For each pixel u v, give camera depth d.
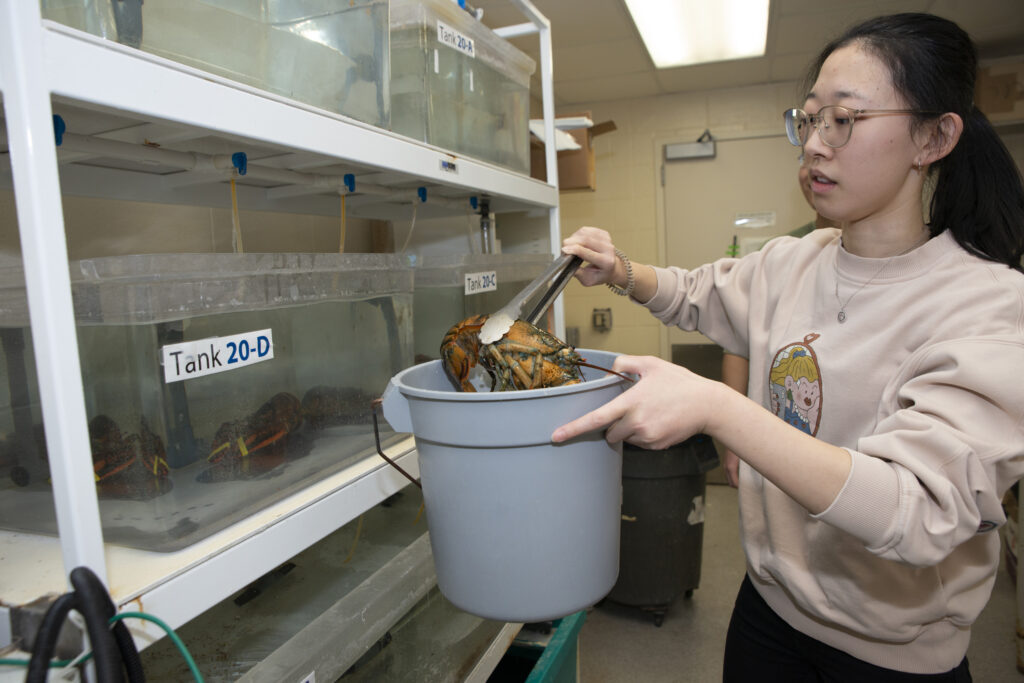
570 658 1.33
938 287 0.79
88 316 0.55
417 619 1.03
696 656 2.13
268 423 0.67
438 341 1.08
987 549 0.87
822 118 0.77
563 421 0.58
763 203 3.80
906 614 0.84
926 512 0.59
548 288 0.95
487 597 0.64
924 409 0.65
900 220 0.83
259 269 0.66
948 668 0.89
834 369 0.88
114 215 1.11
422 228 1.60
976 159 0.78
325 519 0.69
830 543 0.88
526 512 0.60
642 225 4.03
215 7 0.60
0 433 0.61
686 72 3.44
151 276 0.54
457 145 1.08
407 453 0.85
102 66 0.44
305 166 0.91
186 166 0.80
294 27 0.69
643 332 4.09
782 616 1.00
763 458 0.62
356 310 0.83
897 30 0.74
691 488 2.25
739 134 3.78
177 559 0.53
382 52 0.84
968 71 0.75
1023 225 0.79
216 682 0.75
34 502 0.61
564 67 3.31
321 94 0.73
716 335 1.23
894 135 0.74
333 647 0.73
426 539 0.97
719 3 2.57
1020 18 2.79
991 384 0.62
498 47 1.20
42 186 0.41
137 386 0.54
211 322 0.60
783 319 1.00
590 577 0.66
